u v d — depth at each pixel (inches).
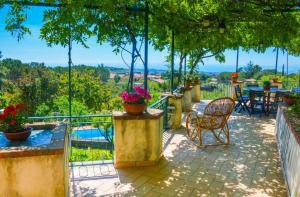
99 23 151.1
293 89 358.0
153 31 187.0
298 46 352.5
